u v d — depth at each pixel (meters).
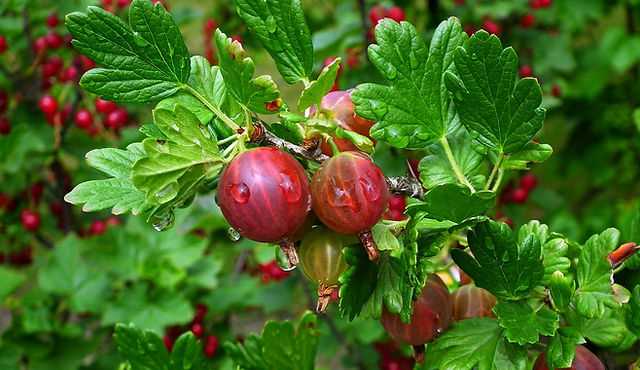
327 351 0.57
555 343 0.28
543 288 0.29
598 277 0.29
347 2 0.72
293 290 0.59
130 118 0.66
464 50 0.27
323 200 0.25
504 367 0.28
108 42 0.26
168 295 0.54
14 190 0.66
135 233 0.57
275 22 0.27
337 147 0.27
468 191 0.26
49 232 0.68
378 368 0.57
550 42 0.72
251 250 0.64
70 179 0.67
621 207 0.78
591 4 0.81
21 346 0.57
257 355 0.32
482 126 0.28
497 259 0.28
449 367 0.28
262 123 0.27
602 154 0.85
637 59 0.81
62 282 0.57
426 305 0.28
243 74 0.25
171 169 0.25
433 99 0.29
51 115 0.59
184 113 0.25
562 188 0.89
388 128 0.28
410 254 0.26
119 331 0.31
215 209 0.58
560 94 0.76
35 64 0.63
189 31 0.93
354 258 0.26
